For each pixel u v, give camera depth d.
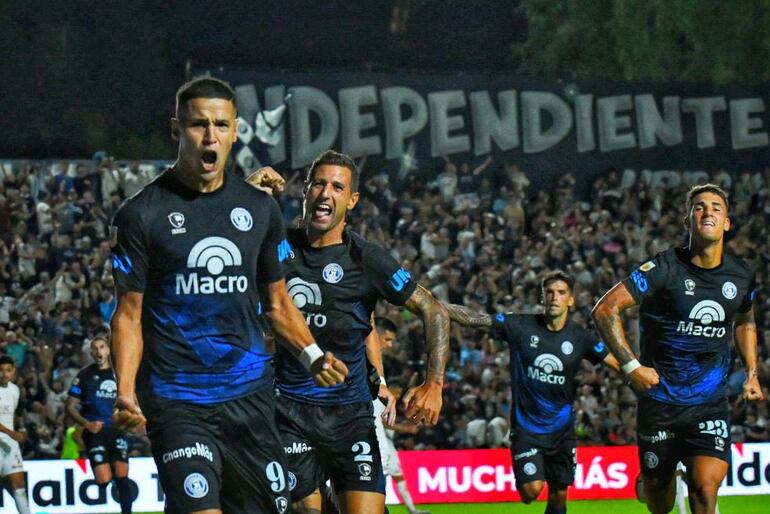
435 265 46.97
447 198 51.62
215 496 10.05
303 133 52.16
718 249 17.14
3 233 45.91
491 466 31.91
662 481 18.16
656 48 56.19
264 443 10.45
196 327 10.17
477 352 40.47
